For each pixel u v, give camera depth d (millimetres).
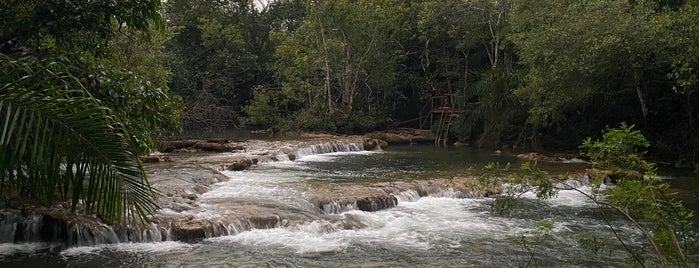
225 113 45469
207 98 44625
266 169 22516
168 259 10164
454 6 36125
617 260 10242
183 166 19781
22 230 10820
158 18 11359
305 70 40594
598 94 25250
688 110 23453
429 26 39312
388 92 43594
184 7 50000
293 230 12281
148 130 12016
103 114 4324
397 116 45125
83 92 4457
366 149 32500
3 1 9891
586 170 19688
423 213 14359
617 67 22016
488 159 26500
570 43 21797
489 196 16547
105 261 9953
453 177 18766
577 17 21938
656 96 25391
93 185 4133
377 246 11273
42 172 4059
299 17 56625
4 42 9883
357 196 14938
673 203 6070
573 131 29141
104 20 10938
